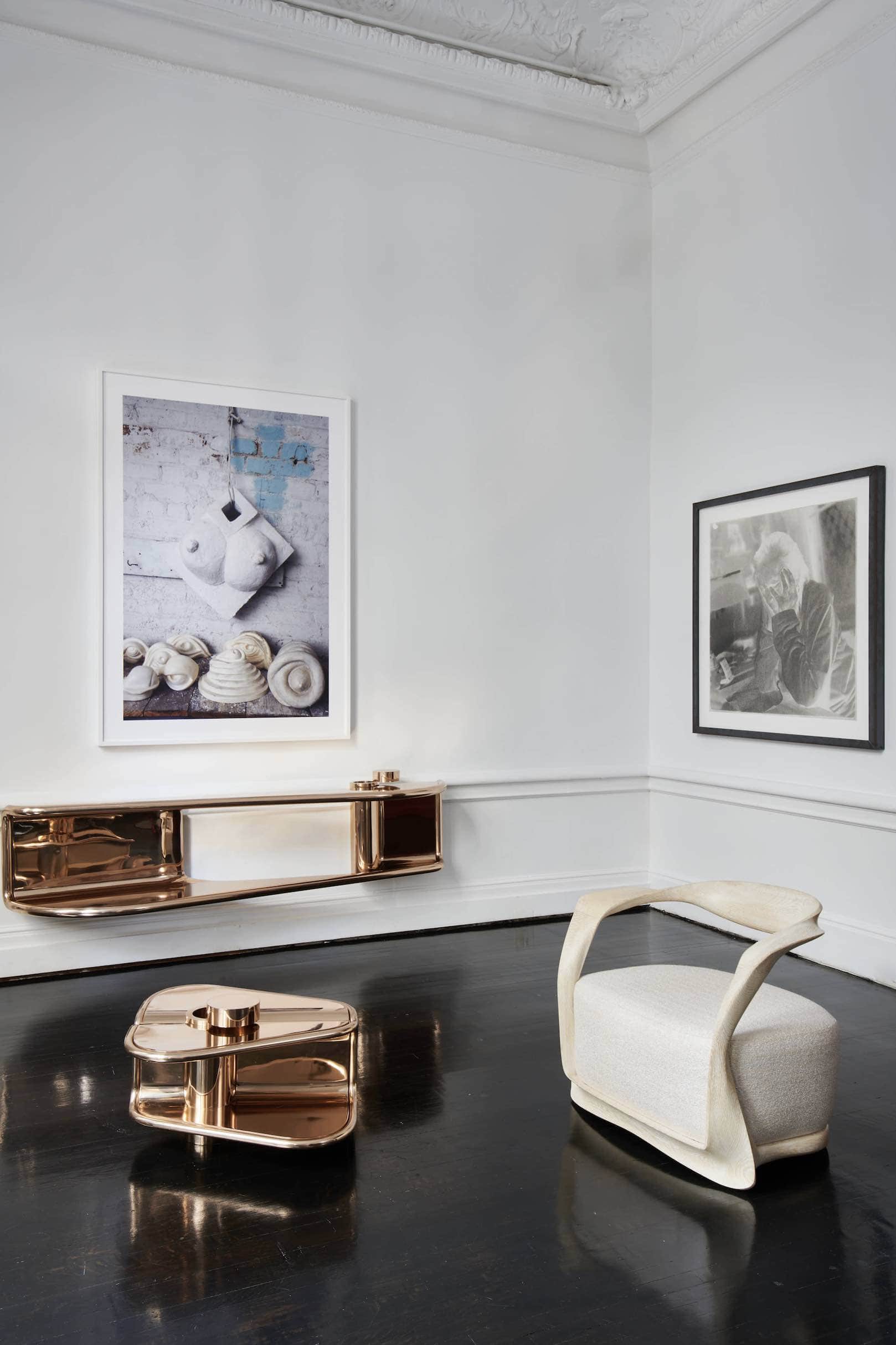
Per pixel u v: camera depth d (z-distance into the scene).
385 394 5.10
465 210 5.30
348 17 4.85
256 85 4.80
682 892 3.13
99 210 4.49
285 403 4.83
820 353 4.64
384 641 5.10
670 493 5.66
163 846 4.49
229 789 4.69
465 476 5.30
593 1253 2.29
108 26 4.49
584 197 5.62
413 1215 2.44
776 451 4.90
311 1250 2.29
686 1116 2.62
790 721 4.76
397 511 5.13
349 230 5.02
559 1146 2.80
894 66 4.25
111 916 4.09
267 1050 2.95
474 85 5.20
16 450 4.34
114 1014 3.90
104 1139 2.84
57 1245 2.30
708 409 5.36
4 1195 2.53
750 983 2.51
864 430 4.41
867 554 4.34
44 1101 3.09
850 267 4.48
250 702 4.75
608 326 5.68
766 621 4.91
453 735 5.27
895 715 4.24
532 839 5.48
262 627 4.78
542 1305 2.09
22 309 4.35
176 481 4.62
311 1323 2.03
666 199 5.70
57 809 4.21
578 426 5.60
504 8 4.96
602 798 5.68
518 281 5.43
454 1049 3.53
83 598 4.45
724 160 5.23
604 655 5.68
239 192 4.77
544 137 5.48
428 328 5.21
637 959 4.62
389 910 5.11
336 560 4.94
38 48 4.38
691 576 5.48
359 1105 3.07
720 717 5.22
